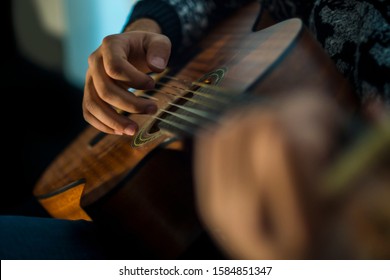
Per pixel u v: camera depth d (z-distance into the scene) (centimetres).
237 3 89
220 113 43
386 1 49
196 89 64
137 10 98
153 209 51
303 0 70
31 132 157
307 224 19
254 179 20
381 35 49
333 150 19
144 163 54
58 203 84
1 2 165
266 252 20
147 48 71
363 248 19
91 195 59
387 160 19
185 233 47
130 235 55
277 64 50
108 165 65
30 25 169
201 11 90
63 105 167
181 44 91
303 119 20
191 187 49
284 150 19
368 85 50
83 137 93
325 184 19
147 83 63
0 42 167
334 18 58
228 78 58
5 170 144
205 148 23
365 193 19
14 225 61
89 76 70
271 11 80
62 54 172
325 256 19
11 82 165
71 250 58
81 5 169
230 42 78
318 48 53
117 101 63
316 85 49
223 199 21
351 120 22
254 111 22
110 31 170
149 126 63
